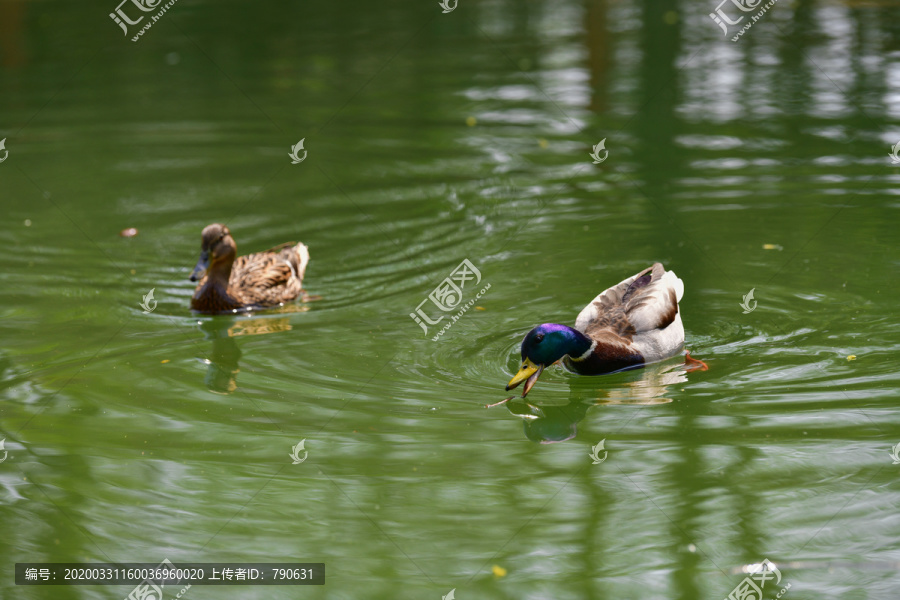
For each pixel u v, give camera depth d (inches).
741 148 775.7
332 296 573.3
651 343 467.5
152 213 722.8
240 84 1067.3
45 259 641.6
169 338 522.9
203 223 703.1
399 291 571.8
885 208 645.3
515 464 389.7
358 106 973.2
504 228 653.3
